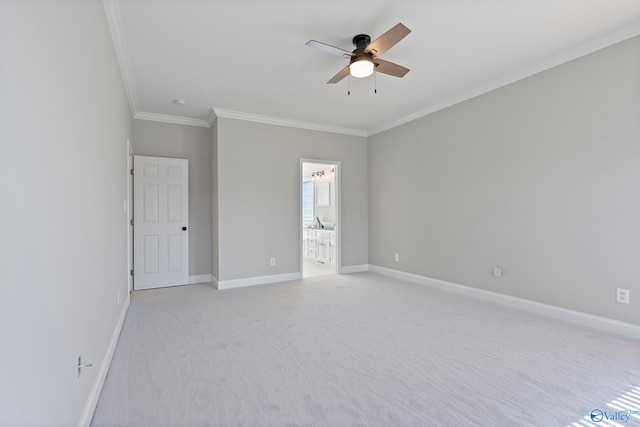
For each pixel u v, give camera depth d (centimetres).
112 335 242
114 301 256
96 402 176
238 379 203
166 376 206
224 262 455
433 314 332
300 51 294
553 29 263
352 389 191
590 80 288
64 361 126
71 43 143
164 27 253
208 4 226
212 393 187
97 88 197
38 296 102
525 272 341
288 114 477
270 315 331
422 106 448
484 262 384
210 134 500
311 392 188
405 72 286
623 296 269
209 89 378
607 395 184
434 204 451
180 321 313
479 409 171
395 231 523
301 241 519
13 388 84
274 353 241
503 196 362
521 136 343
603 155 281
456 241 419
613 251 275
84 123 164
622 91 268
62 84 129
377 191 561
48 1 115
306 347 252
